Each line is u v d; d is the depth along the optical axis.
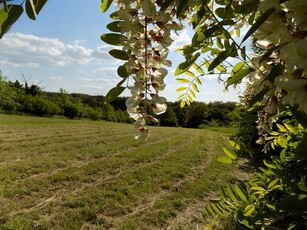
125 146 17.08
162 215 6.69
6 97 42.16
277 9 0.66
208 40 1.09
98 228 6.08
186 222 6.49
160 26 0.86
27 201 7.29
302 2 0.60
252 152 1.61
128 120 51.00
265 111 1.22
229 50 0.89
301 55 0.58
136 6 0.89
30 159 11.97
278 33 0.66
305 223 1.78
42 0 0.76
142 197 7.91
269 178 2.03
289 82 0.61
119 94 0.92
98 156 13.42
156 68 0.92
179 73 1.18
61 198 7.52
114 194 7.85
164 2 0.79
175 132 30.44
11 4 0.74
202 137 25.59
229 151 1.54
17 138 18.16
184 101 1.69
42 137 19.30
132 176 9.84
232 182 9.67
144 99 0.95
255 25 0.66
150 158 13.39
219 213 1.91
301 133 1.75
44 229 5.88
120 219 6.59
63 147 15.25
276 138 2.06
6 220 6.11
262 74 0.84
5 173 9.40
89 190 8.20
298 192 0.64
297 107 0.64
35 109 43.75
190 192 8.38
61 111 46.12
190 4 0.90
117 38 0.90
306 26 0.63
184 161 13.02
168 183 9.01
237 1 0.98
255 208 1.79
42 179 9.03
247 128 1.57
